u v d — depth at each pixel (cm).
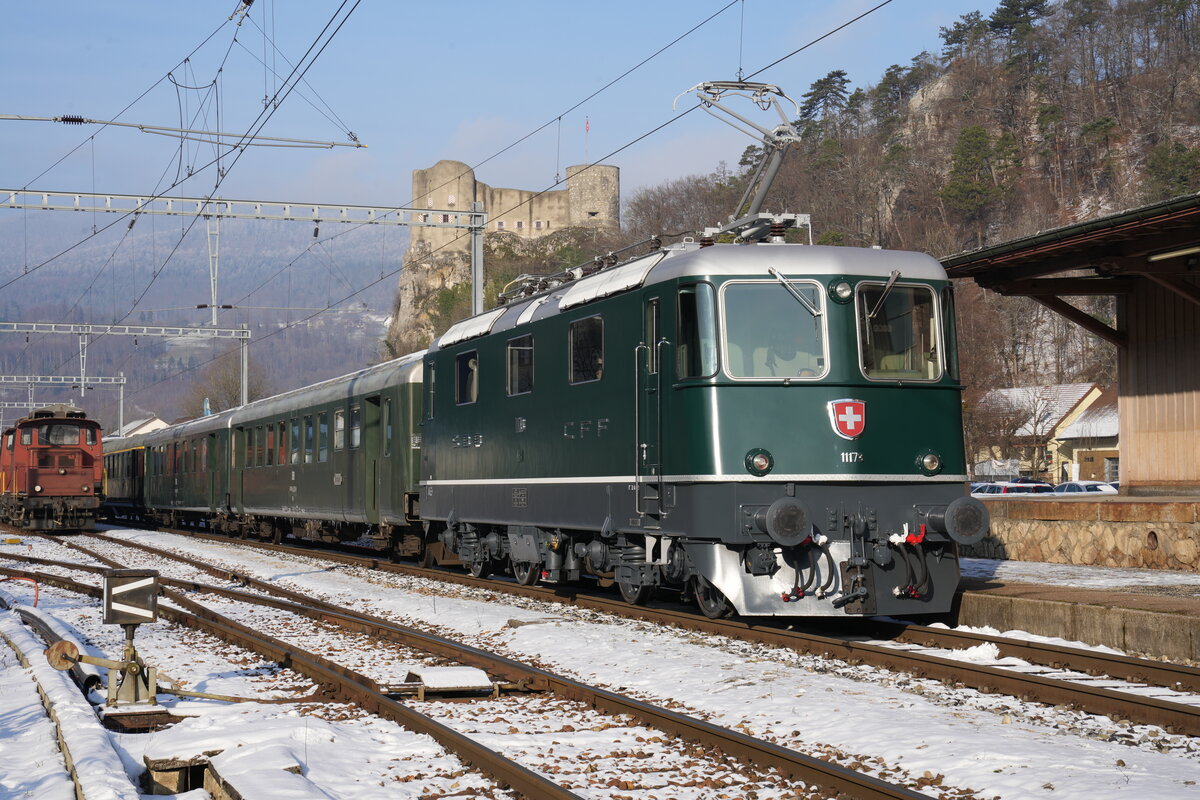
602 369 1329
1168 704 736
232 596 1708
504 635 1223
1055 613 1080
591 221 12688
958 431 1184
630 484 1264
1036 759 637
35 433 3672
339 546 2900
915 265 1191
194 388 9631
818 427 1134
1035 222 9588
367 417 2253
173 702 873
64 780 631
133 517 4912
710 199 11075
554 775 653
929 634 1100
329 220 2800
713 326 1138
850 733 721
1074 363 7681
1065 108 11594
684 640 1127
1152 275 1673
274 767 626
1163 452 1898
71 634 1263
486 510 1667
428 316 12256
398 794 623
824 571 1126
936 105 12325
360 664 1073
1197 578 1377
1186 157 8944
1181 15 11500
